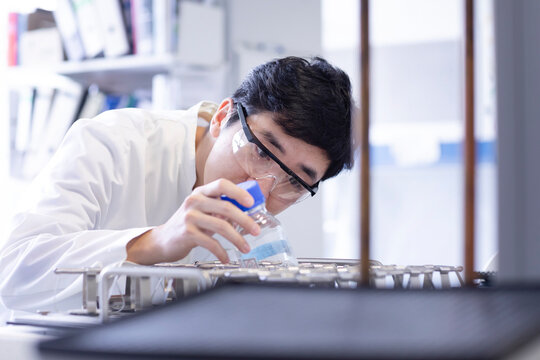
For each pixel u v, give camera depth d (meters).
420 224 4.26
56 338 0.41
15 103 3.04
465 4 0.62
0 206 2.99
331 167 1.51
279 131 1.38
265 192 1.42
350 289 0.54
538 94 1.80
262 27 2.92
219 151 1.50
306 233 3.01
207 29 2.72
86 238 1.25
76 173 1.50
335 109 1.39
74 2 2.83
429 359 0.34
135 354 0.37
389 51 4.34
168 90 2.70
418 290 0.53
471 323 0.42
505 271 1.78
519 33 1.81
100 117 1.69
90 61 2.81
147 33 2.69
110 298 0.87
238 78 2.82
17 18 3.05
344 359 0.35
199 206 1.17
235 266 1.01
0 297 1.28
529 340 0.38
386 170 4.34
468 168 0.61
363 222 0.60
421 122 4.28
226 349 0.37
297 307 0.48
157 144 1.70
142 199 1.63
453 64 4.23
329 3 4.55
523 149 1.81
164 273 0.72
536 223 1.79
